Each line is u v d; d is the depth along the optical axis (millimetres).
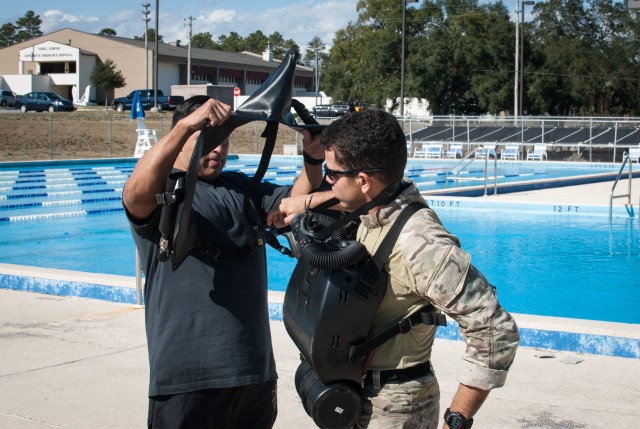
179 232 2512
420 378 2359
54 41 72625
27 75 70438
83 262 11297
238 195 2873
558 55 58344
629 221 14531
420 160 32938
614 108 65562
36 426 4180
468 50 54875
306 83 88062
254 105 2686
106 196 19609
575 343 5559
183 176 2625
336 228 2309
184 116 2879
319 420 2322
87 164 28953
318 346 2264
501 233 13305
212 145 2646
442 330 5816
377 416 2346
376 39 58250
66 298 7297
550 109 60062
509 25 55500
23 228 14688
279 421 4273
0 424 4199
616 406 4430
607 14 66938
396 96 57562
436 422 2436
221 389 2697
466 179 23766
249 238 2826
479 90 55156
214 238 2752
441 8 58281
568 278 9828
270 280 9969
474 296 2178
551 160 34031
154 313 2781
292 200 2650
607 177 22391
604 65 62031
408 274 2248
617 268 10422
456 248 2205
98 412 4375
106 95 68375
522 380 4883
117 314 6629
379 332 2346
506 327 2197
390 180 2291
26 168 27031
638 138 33438
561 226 14023
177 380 2686
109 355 5422
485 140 36469
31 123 35688
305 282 2361
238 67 75312
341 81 68875
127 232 14258
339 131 2273
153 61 68062
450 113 59375
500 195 17922
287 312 2463
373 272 2252
